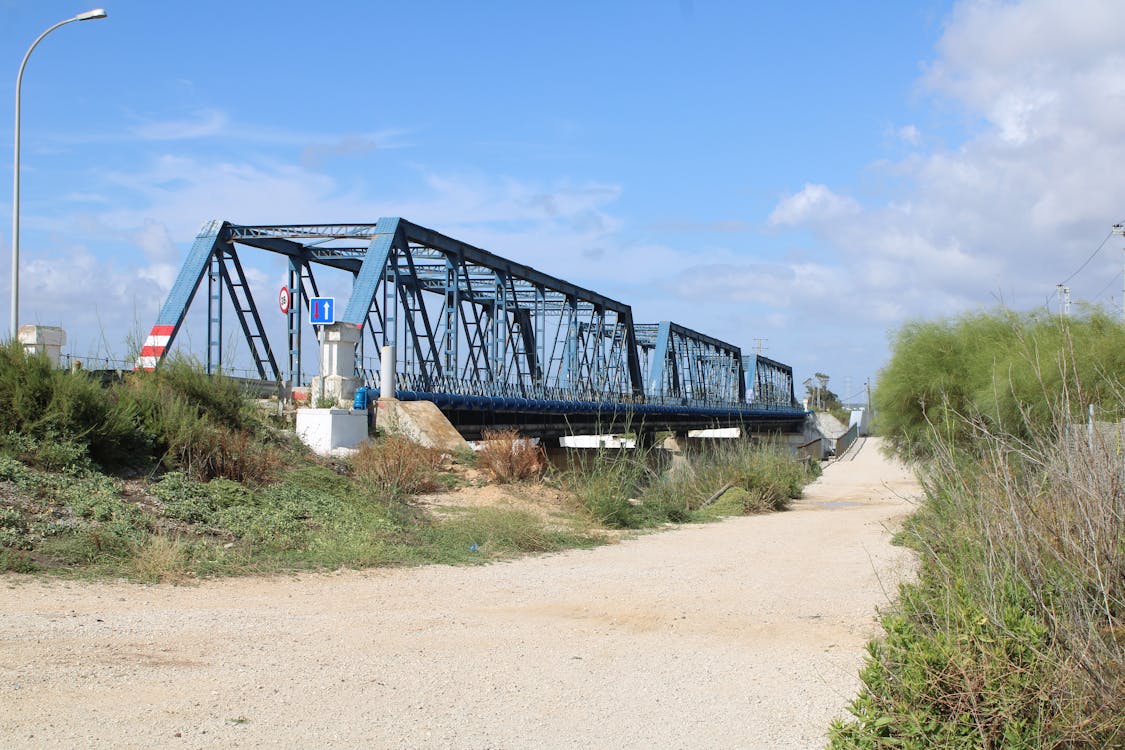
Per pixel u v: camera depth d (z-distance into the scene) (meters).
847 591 14.29
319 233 41.28
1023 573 6.46
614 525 23.83
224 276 41.66
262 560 14.73
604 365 66.31
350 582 13.93
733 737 7.25
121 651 8.85
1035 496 6.93
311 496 19.50
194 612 10.98
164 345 38.22
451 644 10.16
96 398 18.08
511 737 7.13
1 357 17.73
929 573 8.62
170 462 18.61
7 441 16.45
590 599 13.40
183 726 6.86
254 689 7.96
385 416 29.70
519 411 44.41
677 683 8.84
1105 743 5.53
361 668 8.91
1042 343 22.81
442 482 24.92
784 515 30.77
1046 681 5.63
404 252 42.16
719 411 76.69
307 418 25.75
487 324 60.47
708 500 32.19
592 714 7.79
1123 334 23.25
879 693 6.21
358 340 31.53
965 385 28.08
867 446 107.44
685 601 13.35
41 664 8.16
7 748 6.16
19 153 27.06
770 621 11.91
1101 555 6.25
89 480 16.28
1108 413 7.72
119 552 13.59
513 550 18.34
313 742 6.73
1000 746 5.65
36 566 12.34
